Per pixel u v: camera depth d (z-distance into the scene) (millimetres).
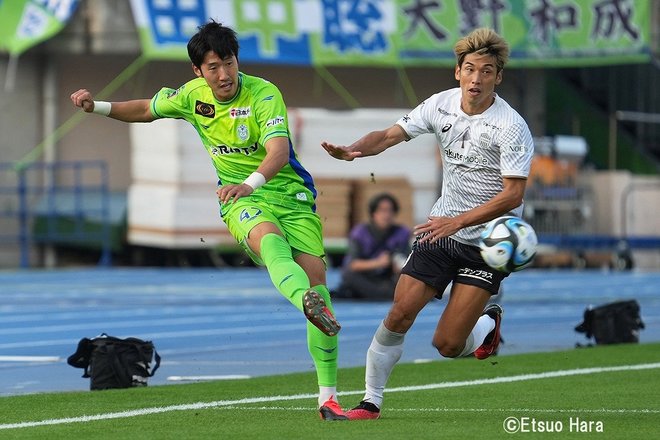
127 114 27734
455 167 26062
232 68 26203
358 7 97125
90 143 99000
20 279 82750
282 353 42594
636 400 29875
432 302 65188
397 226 64000
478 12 100688
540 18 103250
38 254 97312
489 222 25219
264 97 26422
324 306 23625
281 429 24734
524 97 111250
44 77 96938
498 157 25703
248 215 26016
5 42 91500
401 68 100812
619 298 70625
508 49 25391
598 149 121188
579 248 102438
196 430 24719
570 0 104375
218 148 26984
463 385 33094
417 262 26109
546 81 120500
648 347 42906
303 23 95188
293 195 26672
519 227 24984
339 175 95188
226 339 47344
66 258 98625
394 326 26094
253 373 37094
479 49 25156
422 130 26391
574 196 104188
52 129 97125
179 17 91750
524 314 59562
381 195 63812
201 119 26953
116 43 93312
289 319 55750
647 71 118188
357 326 52188
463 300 25766
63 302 64812
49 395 31047
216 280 82688
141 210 94500
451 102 26031
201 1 92312
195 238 92500
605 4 105375
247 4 93625
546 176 103375
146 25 90875
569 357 39938
